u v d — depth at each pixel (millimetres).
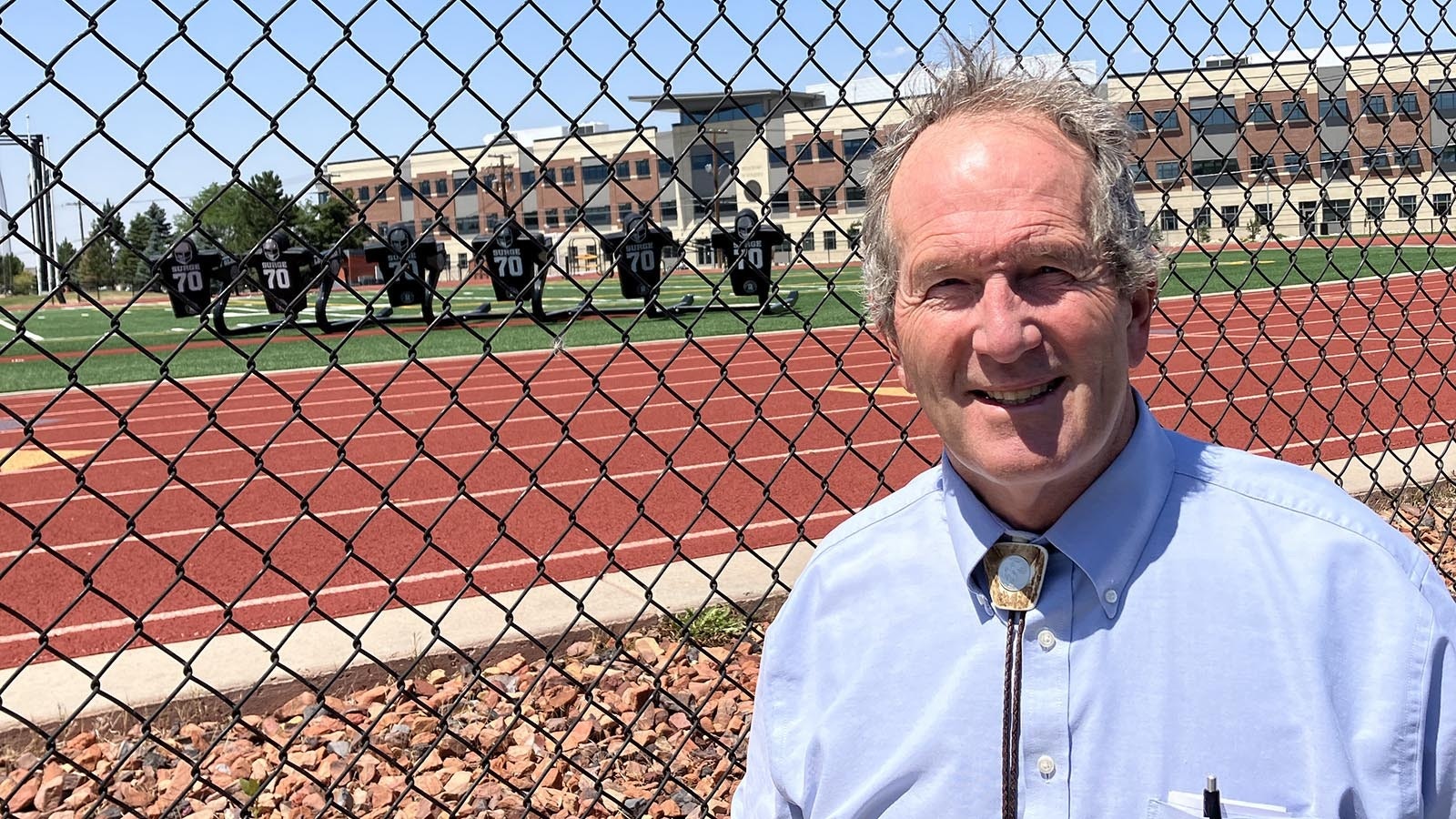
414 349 2529
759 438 8758
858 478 7105
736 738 3289
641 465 7770
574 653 3830
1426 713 1214
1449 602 1262
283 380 13961
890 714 1406
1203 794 1242
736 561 4664
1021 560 1346
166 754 3199
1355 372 10883
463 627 3869
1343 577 1262
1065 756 1304
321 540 5957
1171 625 1289
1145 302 1424
